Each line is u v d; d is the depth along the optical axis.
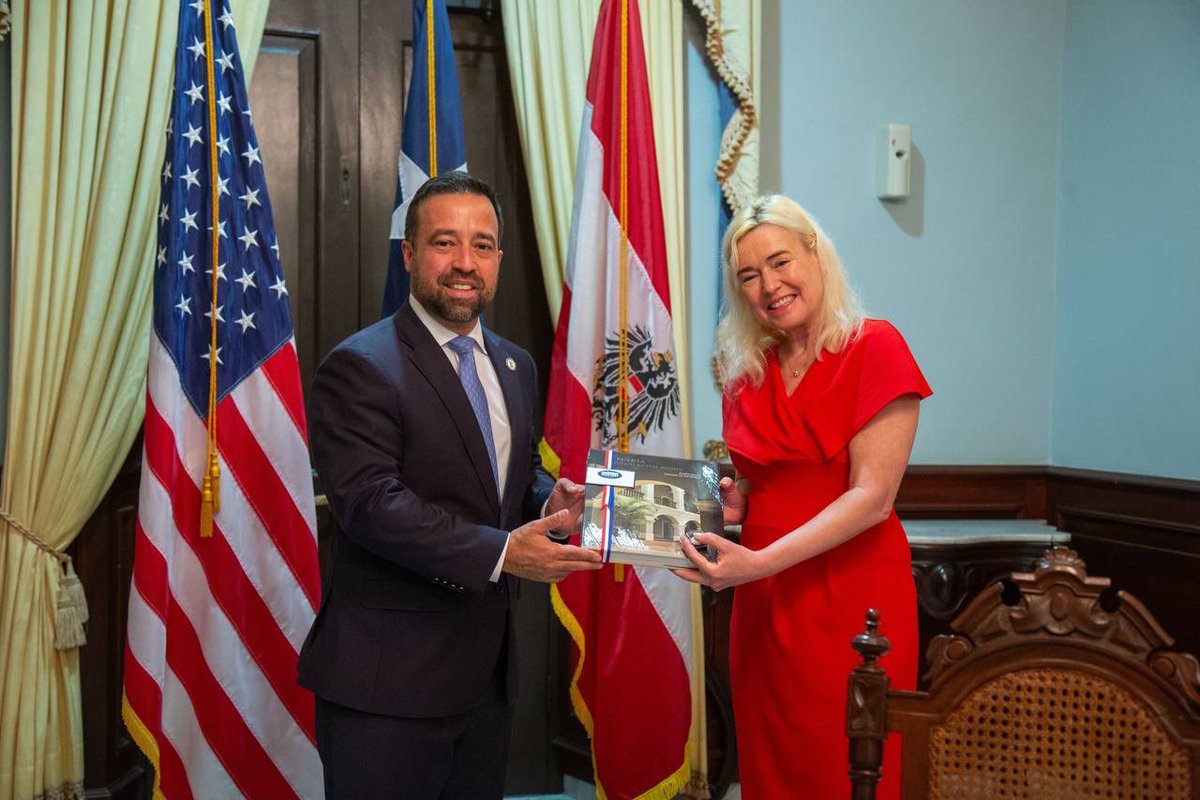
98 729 3.29
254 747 2.96
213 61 2.99
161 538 2.84
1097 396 3.86
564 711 3.73
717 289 3.74
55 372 3.08
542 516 2.31
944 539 3.40
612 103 3.30
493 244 2.15
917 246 3.95
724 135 3.61
